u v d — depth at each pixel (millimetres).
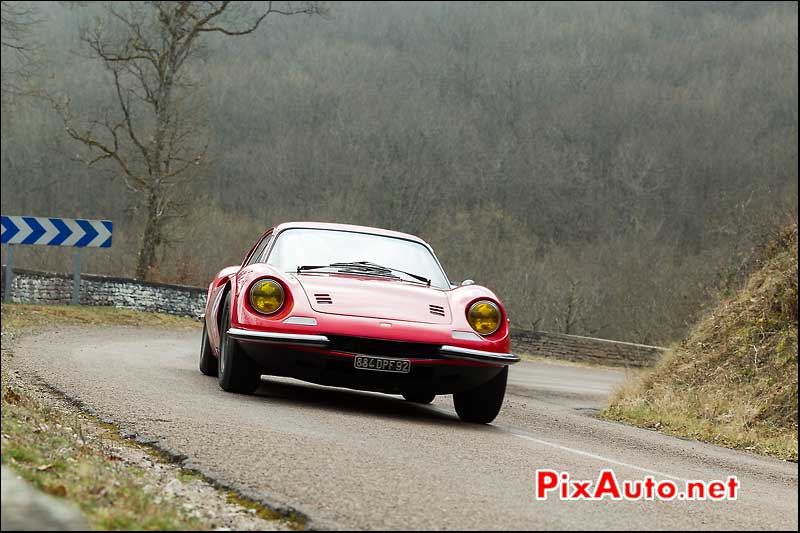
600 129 160875
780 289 30000
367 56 172250
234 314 16469
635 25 179250
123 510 8234
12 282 47188
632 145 154750
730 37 174125
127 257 111000
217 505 9367
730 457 17516
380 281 17453
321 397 18703
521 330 67375
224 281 19906
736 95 162250
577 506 10195
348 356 15812
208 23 75188
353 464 11391
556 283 135250
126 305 53875
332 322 15906
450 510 9469
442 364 16109
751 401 26375
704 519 10180
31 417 12289
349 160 151250
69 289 50969
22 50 79812
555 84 168750
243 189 151000
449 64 170625
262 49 173500
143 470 10672
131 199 128500
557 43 177125
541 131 161875
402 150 152000
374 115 158750
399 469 11312
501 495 10367
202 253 113500
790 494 12977
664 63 172375
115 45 72562
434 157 154625
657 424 24594
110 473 9773
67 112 73875
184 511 8898
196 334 46812
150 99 73062
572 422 20688
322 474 10742
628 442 17562
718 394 27531
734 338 30078
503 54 174875
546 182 155625
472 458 12570
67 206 138875
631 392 30562
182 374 21266
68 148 136625
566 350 65000
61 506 7375
